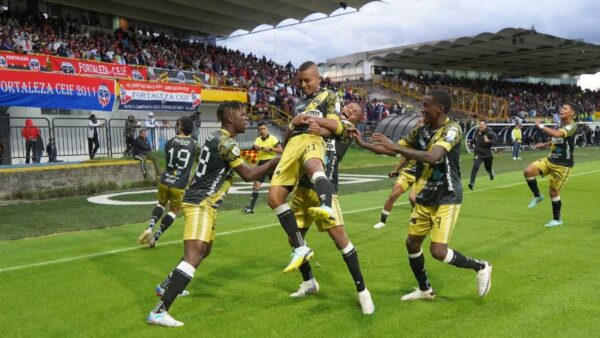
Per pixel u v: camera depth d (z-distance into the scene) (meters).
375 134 4.57
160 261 6.75
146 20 33.31
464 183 16.14
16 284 5.69
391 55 45.66
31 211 11.50
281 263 6.58
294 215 4.89
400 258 6.75
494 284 5.47
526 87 55.88
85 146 18.92
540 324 4.32
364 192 14.69
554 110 50.69
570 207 10.99
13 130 17.45
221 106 4.73
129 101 20.98
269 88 31.77
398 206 11.70
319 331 4.25
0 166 14.30
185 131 7.63
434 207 4.74
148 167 16.98
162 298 4.41
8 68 17.66
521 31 37.78
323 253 7.05
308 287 5.20
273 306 4.91
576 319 4.43
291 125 4.74
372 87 45.88
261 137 11.25
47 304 5.02
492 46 42.03
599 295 5.07
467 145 32.19
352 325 4.37
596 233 8.24
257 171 4.77
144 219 10.43
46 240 8.25
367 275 5.94
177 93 23.06
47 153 16.81
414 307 4.80
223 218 10.27
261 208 11.80
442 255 4.70
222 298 5.17
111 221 10.20
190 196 4.63
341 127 4.58
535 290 5.25
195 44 33.44
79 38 24.81
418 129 4.91
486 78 57.09
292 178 4.75
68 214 11.06
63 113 19.89
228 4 32.44
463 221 9.40
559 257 6.65
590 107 55.06
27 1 28.20
